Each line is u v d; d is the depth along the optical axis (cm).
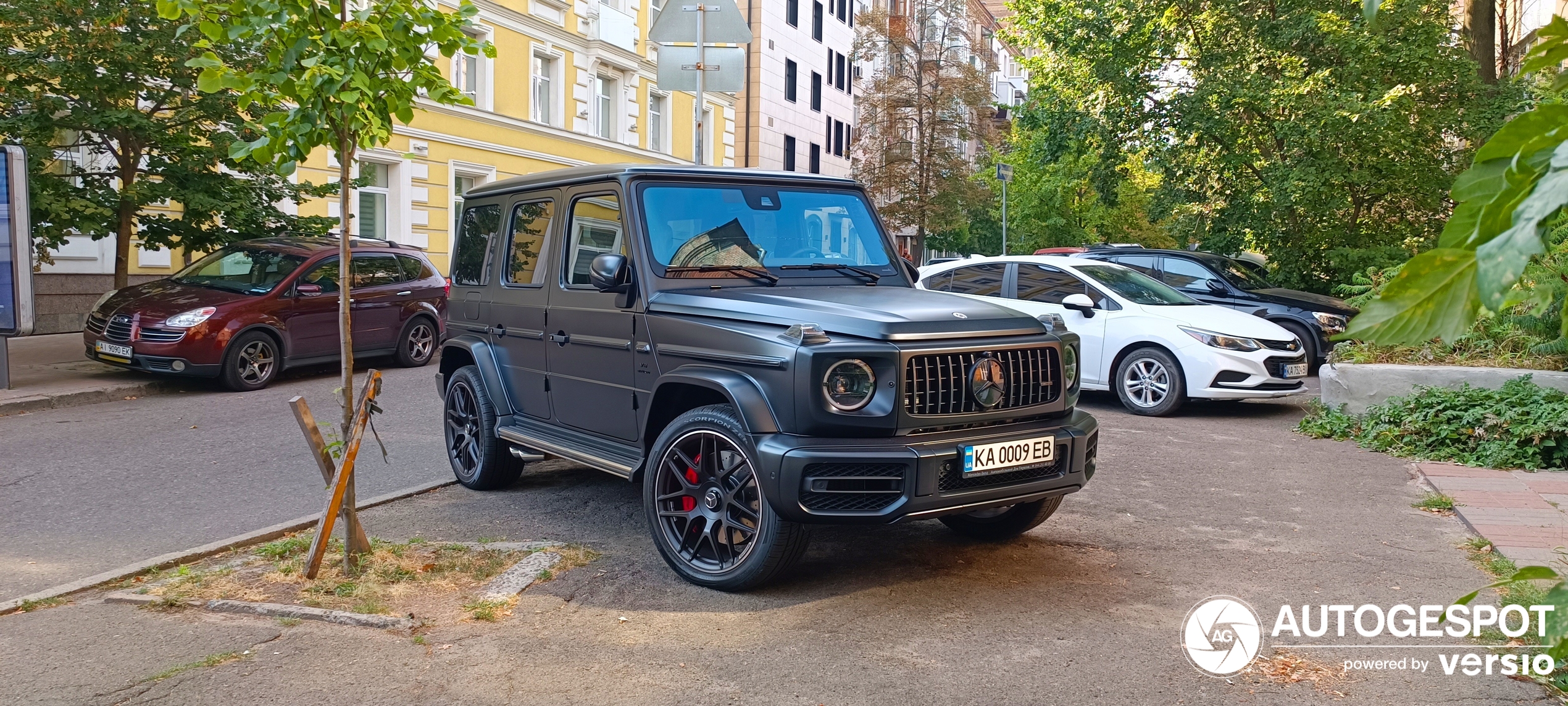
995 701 353
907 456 428
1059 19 1808
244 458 795
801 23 4509
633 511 627
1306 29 1616
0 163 1073
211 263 1324
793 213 583
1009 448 455
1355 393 923
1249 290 1420
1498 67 1925
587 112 2977
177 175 1355
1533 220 76
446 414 711
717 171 575
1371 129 1534
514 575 482
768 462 432
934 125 3441
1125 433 928
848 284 561
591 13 2955
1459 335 84
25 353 1462
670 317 505
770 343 450
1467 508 621
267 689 359
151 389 1177
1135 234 3794
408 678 371
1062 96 1884
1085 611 446
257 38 441
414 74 479
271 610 432
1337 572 503
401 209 2370
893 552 538
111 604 446
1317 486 706
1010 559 525
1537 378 854
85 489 688
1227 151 1731
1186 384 1019
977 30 6209
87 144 1357
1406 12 1534
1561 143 81
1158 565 515
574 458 560
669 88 951
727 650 400
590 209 578
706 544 484
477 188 710
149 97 1329
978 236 4619
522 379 636
